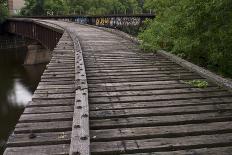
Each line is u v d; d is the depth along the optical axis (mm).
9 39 65062
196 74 8820
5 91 32594
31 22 42688
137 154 4363
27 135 4727
